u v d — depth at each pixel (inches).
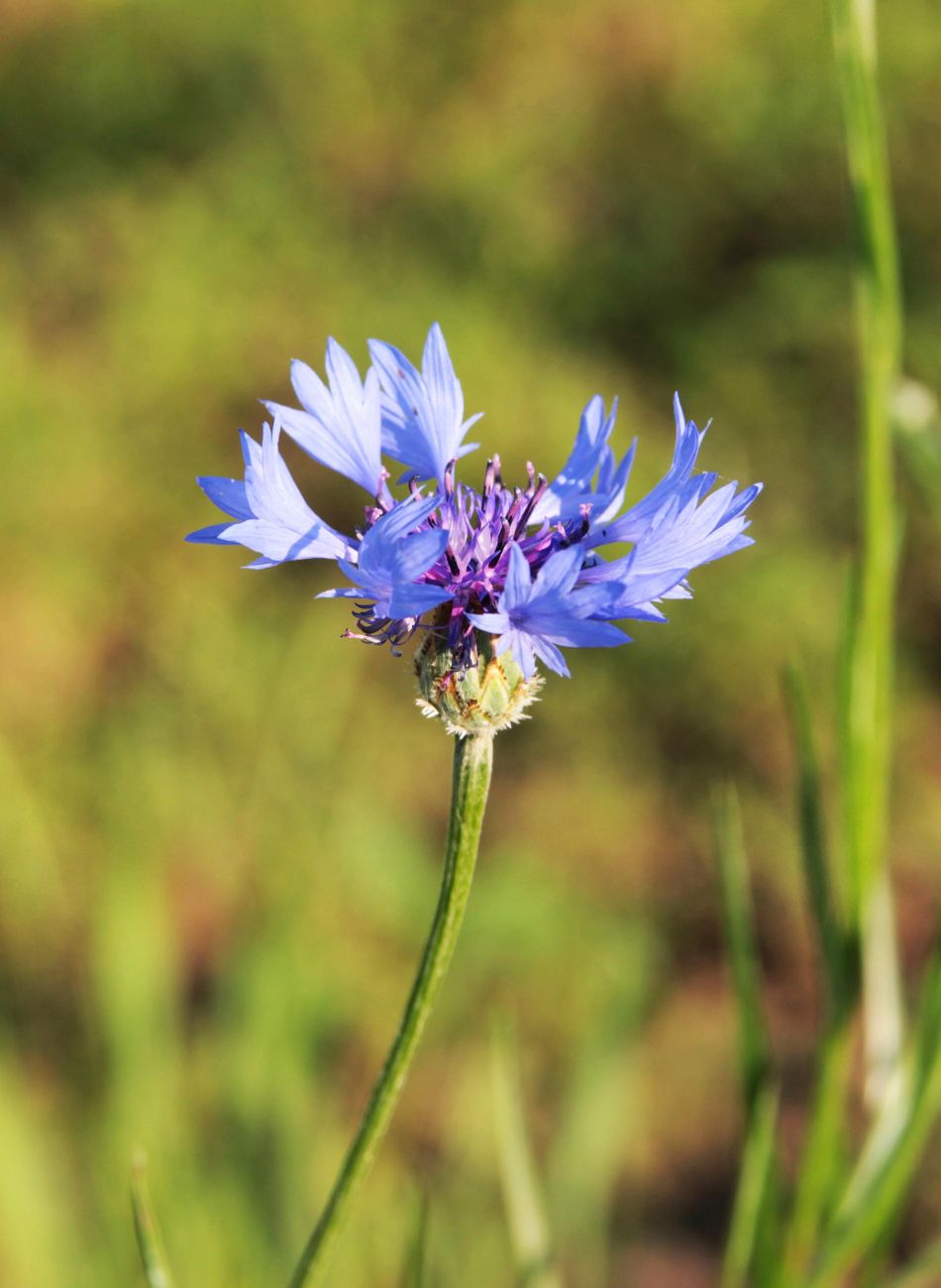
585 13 45.1
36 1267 17.7
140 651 31.7
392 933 25.7
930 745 31.9
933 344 36.6
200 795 28.4
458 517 12.6
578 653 32.6
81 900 26.4
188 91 43.4
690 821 30.6
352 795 28.7
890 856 30.0
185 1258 17.1
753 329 38.6
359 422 12.7
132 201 40.2
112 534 33.4
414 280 39.3
